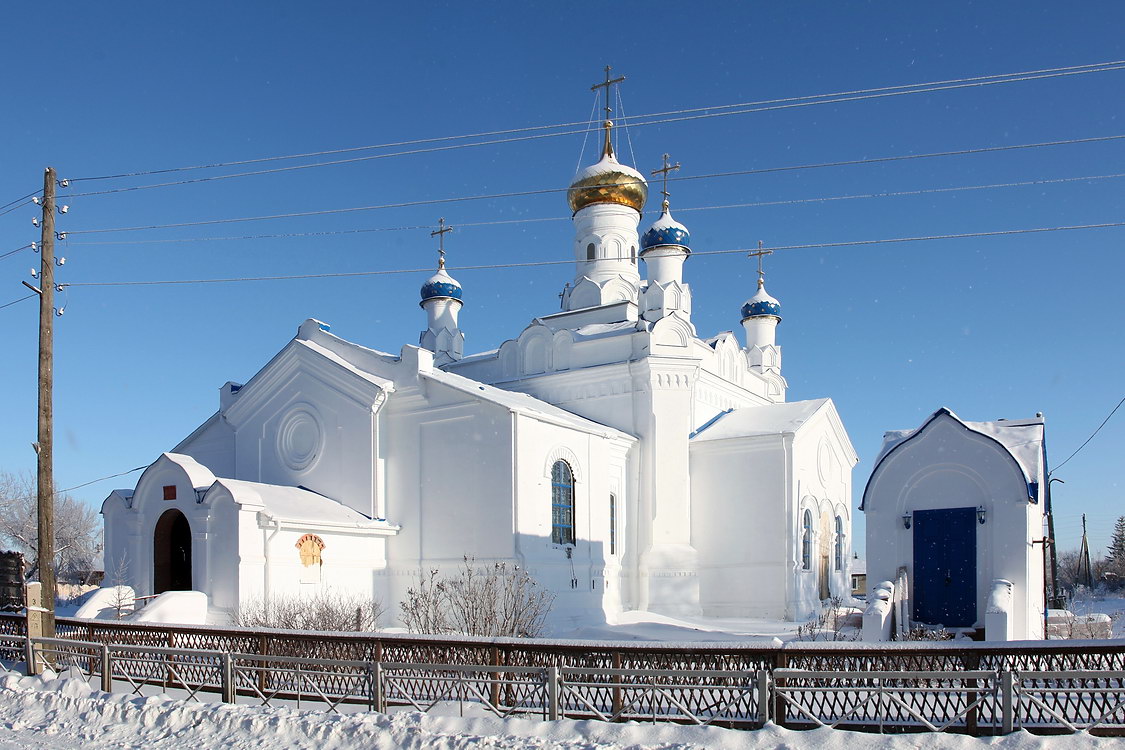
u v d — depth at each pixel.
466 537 25.06
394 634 12.78
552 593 25.25
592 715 10.95
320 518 23.98
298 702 12.37
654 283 32.97
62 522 54.03
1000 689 10.02
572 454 27.27
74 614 22.12
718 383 34.78
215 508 22.92
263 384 28.69
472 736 10.47
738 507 30.19
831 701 10.27
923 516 18.61
